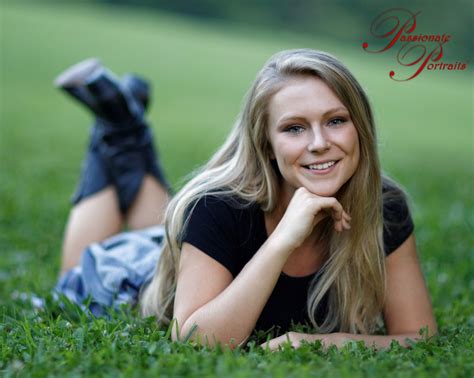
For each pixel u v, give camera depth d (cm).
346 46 7238
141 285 632
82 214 777
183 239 525
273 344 503
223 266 522
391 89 4422
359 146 520
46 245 928
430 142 2809
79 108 3022
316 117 495
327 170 500
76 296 663
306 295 546
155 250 674
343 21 7488
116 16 6544
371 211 534
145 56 4506
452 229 1044
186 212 530
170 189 805
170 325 506
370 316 561
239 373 401
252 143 529
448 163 2120
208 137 2472
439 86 4875
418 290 565
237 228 529
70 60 4056
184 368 420
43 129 2434
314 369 429
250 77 4338
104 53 4381
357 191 527
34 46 4250
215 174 550
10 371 433
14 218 1077
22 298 682
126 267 645
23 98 3133
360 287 548
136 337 492
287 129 503
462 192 1440
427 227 1048
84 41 4622
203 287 513
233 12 7750
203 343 490
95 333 505
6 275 781
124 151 785
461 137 3069
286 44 6100
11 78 3541
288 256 497
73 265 766
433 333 555
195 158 1858
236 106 3469
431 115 3731
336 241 538
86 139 2272
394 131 3091
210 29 6688
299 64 500
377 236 541
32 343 484
